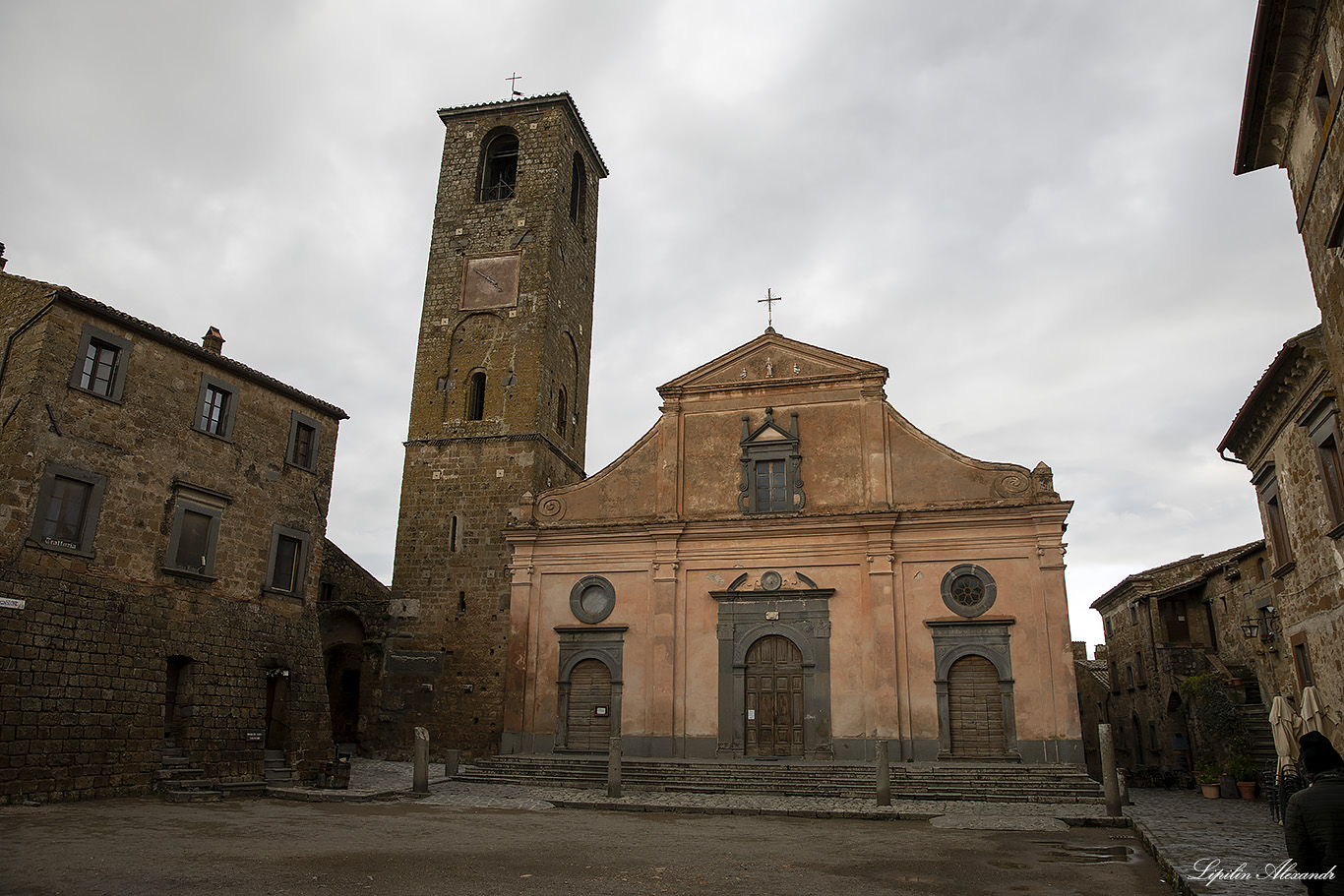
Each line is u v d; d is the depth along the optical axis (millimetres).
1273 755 24062
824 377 28438
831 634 26094
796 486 27750
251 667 23578
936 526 26062
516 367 34031
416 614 31703
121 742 19875
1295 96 13656
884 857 13609
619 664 27156
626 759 25031
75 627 19344
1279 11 12297
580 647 27641
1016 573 25234
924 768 23250
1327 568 17984
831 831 16766
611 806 20219
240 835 14422
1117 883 11508
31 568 18703
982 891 10945
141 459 21453
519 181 36656
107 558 20344
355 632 32875
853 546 26625
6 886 10234
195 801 19469
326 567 34469
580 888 10750
